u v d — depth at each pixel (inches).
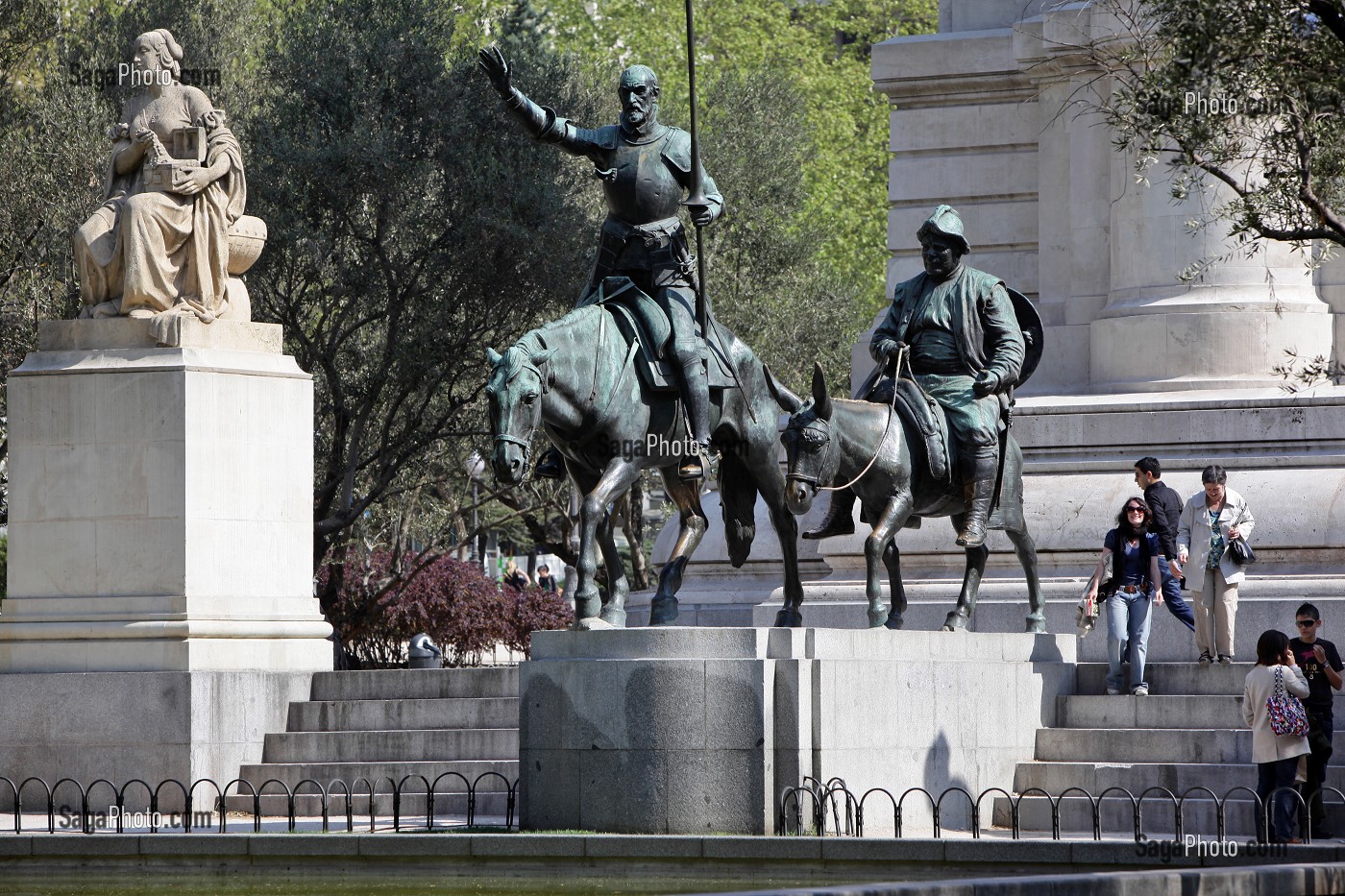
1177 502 997.8
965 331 937.5
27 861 741.9
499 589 1995.6
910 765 871.1
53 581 1072.8
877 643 868.6
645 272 877.2
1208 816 908.0
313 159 1592.0
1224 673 985.5
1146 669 1005.8
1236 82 780.0
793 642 815.1
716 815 797.9
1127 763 943.0
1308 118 775.7
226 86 1755.7
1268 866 567.5
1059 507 1153.4
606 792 807.7
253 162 1633.9
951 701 902.4
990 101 1347.2
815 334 2116.1
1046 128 1220.5
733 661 802.8
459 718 1043.3
